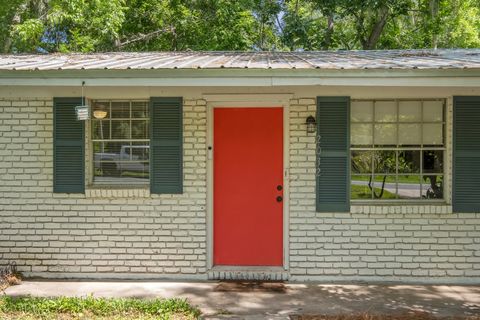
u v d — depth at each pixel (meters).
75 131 6.74
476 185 6.51
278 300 5.83
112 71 5.65
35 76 5.73
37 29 13.73
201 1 17.97
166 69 5.56
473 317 5.22
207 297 5.94
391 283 6.56
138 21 17.88
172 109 6.71
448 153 6.59
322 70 5.50
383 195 6.77
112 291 6.18
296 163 6.66
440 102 6.69
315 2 17.42
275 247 6.93
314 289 6.29
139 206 6.73
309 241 6.65
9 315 5.12
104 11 14.94
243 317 5.23
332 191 6.62
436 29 18.39
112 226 6.74
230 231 6.96
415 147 6.73
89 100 6.86
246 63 6.06
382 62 6.14
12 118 6.79
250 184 6.95
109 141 6.91
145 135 6.90
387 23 19.36
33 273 6.78
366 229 6.59
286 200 6.79
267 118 6.91
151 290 6.22
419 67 5.43
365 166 6.77
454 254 6.54
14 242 6.80
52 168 6.79
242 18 18.34
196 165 6.71
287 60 6.73
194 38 18.20
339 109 6.60
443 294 6.09
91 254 6.75
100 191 6.70
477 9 19.80
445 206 6.50
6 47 15.71
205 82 5.65
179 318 5.11
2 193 6.81
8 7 15.14
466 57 7.05
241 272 6.70
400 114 6.73
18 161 6.81
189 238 6.71
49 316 5.10
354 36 19.70
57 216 6.77
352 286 6.43
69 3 13.85
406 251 6.57
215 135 6.95
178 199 6.71
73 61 6.84
